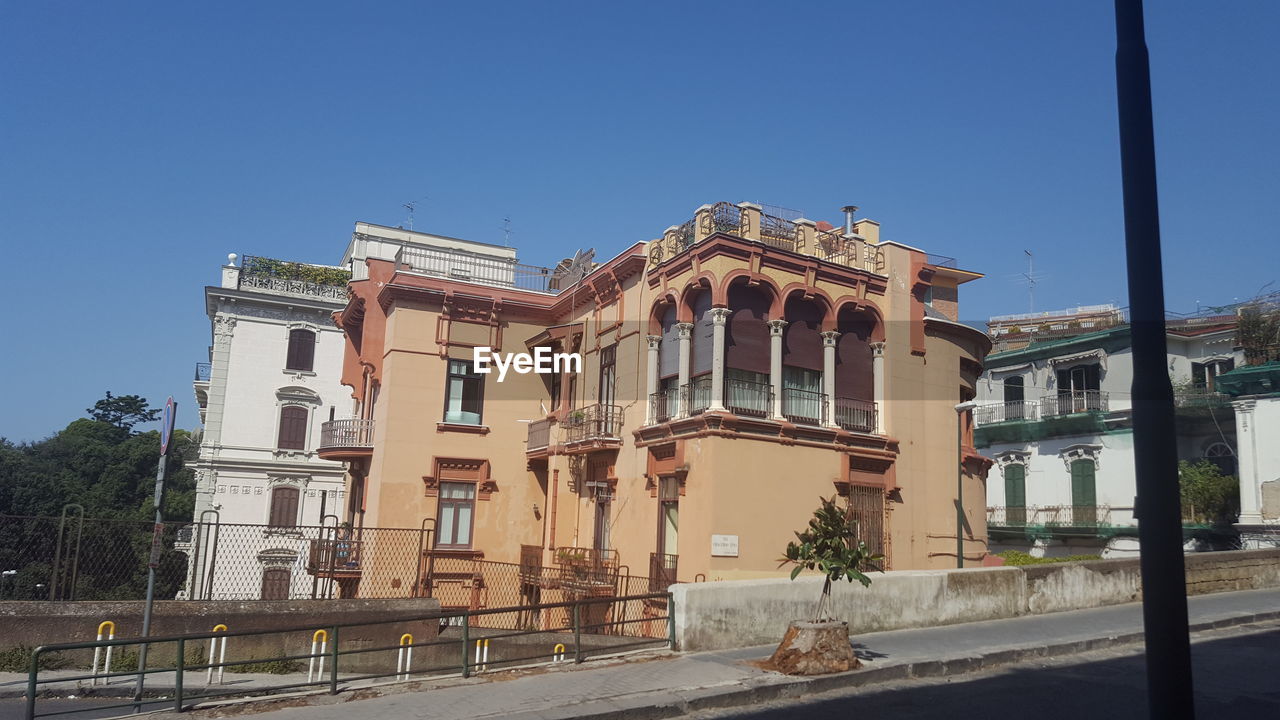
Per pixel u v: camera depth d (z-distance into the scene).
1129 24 5.98
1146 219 5.68
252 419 40.03
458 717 8.47
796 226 20.23
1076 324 41.97
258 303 40.91
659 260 20.73
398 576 23.14
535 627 23.30
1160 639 5.23
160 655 15.30
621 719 8.64
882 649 11.57
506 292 26.03
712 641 11.67
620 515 20.89
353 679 9.98
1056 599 15.60
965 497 22.44
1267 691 9.67
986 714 8.77
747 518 17.56
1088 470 34.66
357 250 45.72
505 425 25.27
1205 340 33.22
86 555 25.02
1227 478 29.11
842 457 19.33
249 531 38.75
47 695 12.73
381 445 23.84
